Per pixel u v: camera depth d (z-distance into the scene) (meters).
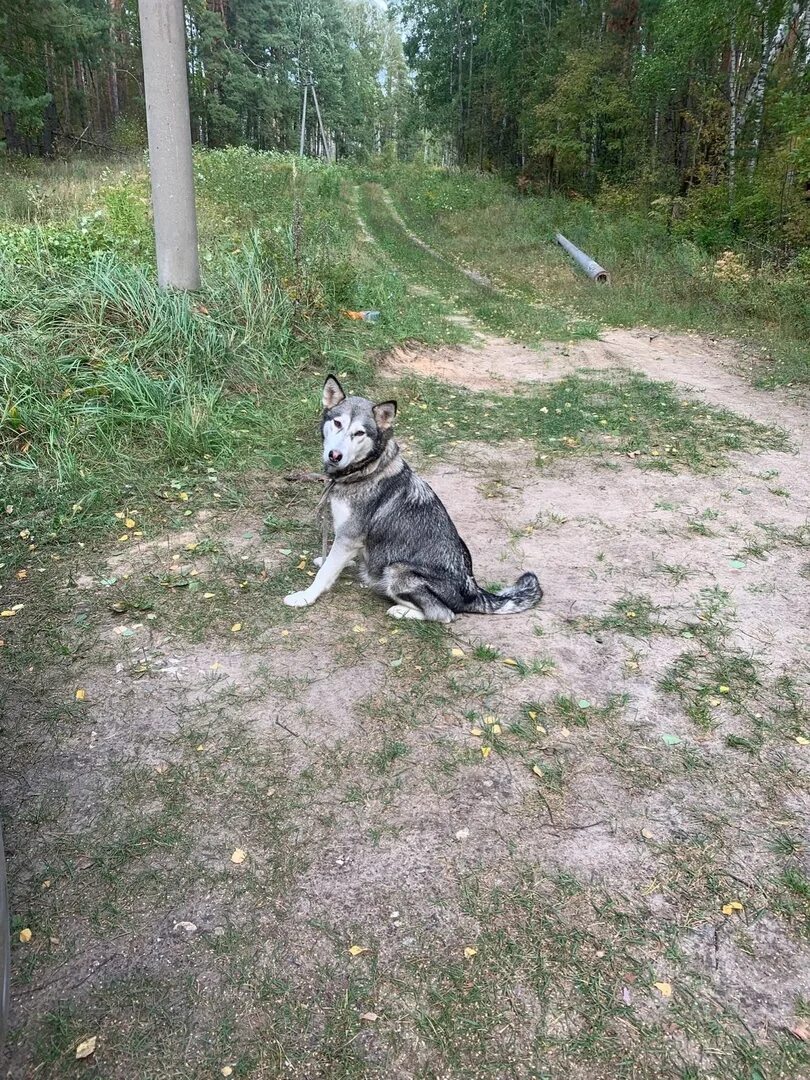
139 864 2.73
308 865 2.75
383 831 2.92
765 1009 2.28
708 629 4.47
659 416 8.80
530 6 33.81
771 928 2.56
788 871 2.79
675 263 18.19
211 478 6.27
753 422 8.62
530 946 2.46
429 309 14.62
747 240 17.84
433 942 2.46
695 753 3.43
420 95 48.72
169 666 3.93
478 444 7.77
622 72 27.75
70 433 6.36
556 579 5.06
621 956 2.44
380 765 3.27
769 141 18.89
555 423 8.41
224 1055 2.10
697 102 23.75
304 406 7.97
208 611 4.45
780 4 17.56
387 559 4.35
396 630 4.32
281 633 4.26
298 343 9.41
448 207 30.53
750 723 3.65
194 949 2.41
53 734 3.38
